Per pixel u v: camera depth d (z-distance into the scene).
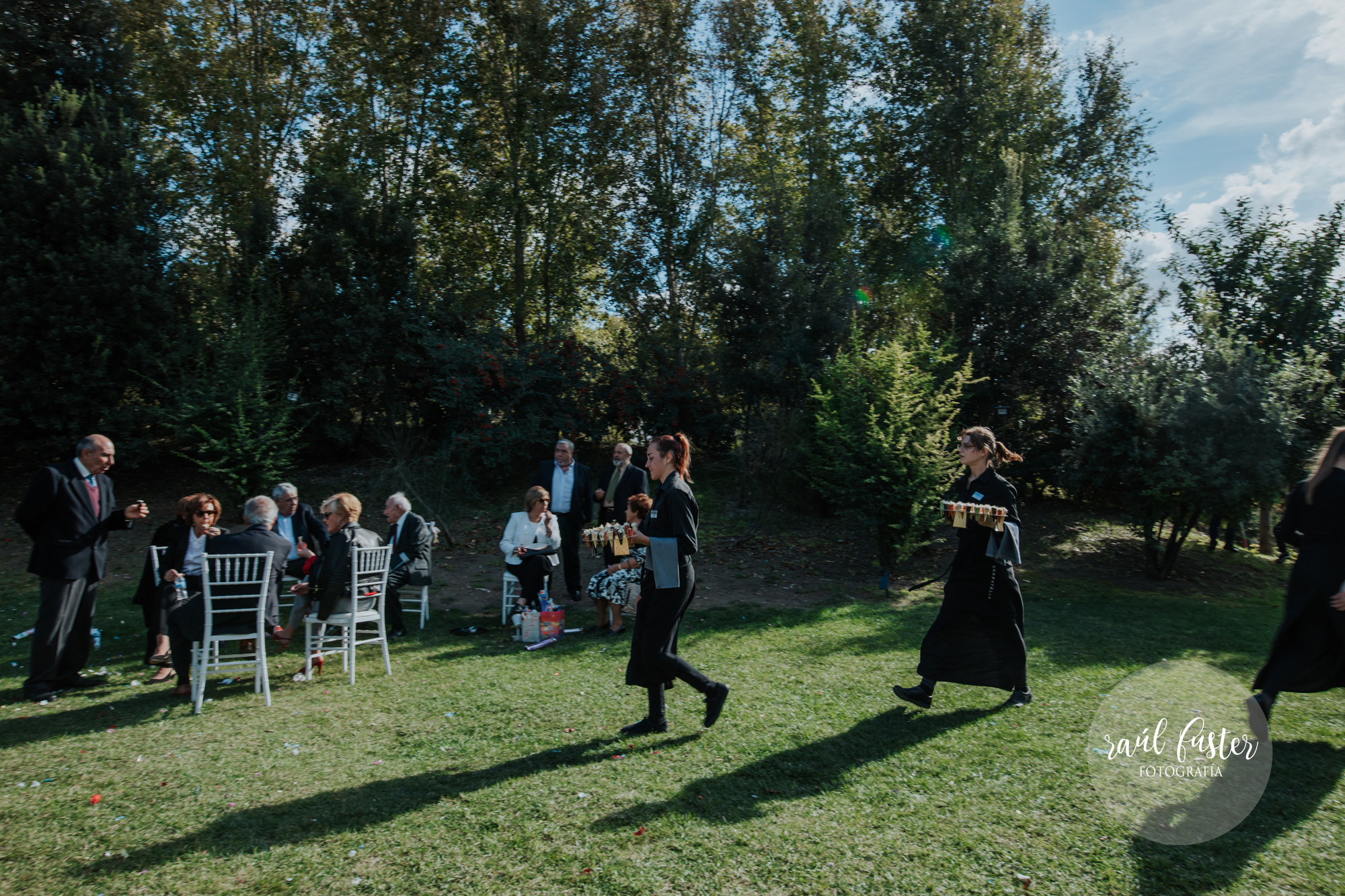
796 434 12.72
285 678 5.84
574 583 8.84
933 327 13.96
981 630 4.78
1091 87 18.27
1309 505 4.32
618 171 17.81
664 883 2.90
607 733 4.50
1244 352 10.02
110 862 3.10
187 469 13.78
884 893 2.82
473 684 5.58
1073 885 2.85
